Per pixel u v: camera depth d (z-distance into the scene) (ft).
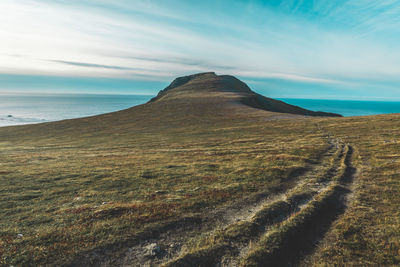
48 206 55.11
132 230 42.98
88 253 36.86
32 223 46.16
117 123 285.02
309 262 35.94
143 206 52.75
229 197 58.18
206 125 230.27
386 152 91.40
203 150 127.03
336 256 36.27
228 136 168.04
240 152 113.19
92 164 102.32
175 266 33.96
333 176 71.92
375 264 34.17
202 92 545.03
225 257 36.24
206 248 37.76
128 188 67.31
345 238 40.40
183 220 46.93
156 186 68.44
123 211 50.34
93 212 50.03
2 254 35.91
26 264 34.04
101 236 41.14
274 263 35.96
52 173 85.97
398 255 35.29
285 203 53.42
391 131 127.75
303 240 41.47
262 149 115.34
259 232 42.88
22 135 255.91
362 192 58.18
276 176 72.69
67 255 36.17
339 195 58.13
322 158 92.27
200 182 70.85
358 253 36.55
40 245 38.52
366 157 88.79
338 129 152.56
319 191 60.59
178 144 152.76
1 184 73.26
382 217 45.73
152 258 36.29
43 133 258.57
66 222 46.24
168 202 55.16
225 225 45.60
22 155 141.18
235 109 318.24
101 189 67.15
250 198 57.41
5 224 45.91
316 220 47.44
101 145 170.30
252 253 36.45
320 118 209.26
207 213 50.11
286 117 236.02
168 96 530.68
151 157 114.52
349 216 47.16
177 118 286.05
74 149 160.04
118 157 119.85
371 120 166.81
